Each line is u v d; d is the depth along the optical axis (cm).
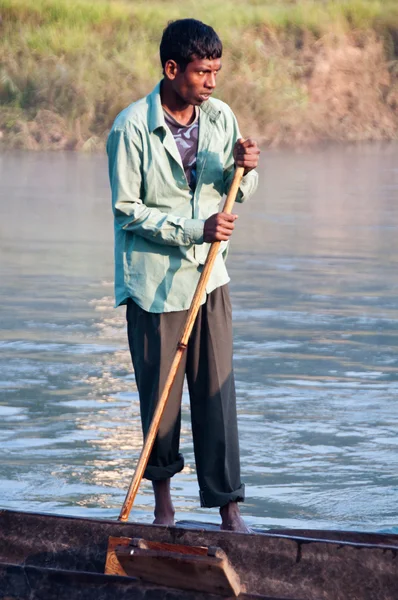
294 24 5959
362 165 4419
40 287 2131
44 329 1803
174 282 952
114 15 5703
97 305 1991
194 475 1184
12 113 5016
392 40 6050
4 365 1583
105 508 1083
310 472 1177
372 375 1546
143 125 938
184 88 928
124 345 1714
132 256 959
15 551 844
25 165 4256
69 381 1509
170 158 941
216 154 955
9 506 1079
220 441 961
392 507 1087
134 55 5369
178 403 965
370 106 5688
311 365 1593
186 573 773
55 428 1313
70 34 5516
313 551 792
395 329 1816
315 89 5647
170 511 985
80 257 2459
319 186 3747
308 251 2544
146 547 797
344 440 1277
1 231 2789
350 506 1087
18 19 5591
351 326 1833
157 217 930
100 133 4950
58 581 813
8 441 1265
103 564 831
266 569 800
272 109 5338
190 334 953
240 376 1534
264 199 3434
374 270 2323
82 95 5047
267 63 5647
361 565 782
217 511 1087
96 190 3600
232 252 2528
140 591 795
